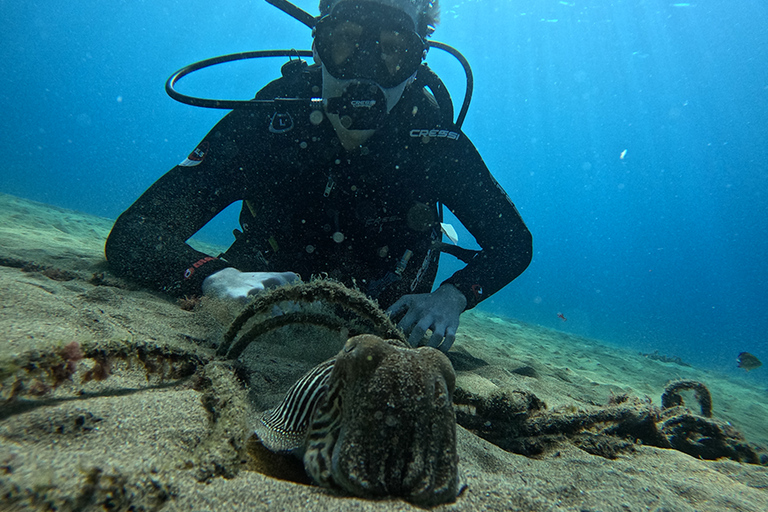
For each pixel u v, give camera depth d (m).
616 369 1.31
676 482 0.32
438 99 0.67
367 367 0.21
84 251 0.88
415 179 0.63
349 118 0.56
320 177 0.62
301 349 0.51
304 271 0.65
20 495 0.15
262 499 0.20
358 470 0.19
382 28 0.53
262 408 0.34
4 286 0.41
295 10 0.64
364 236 0.63
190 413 0.28
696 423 0.43
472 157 0.67
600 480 0.31
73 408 0.24
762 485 0.35
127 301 0.53
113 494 0.17
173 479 0.20
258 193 0.65
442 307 0.59
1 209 1.36
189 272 0.59
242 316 0.38
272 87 0.67
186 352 0.36
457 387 0.41
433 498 0.19
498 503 0.23
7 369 0.23
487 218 0.68
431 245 0.70
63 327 0.36
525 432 0.39
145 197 0.63
